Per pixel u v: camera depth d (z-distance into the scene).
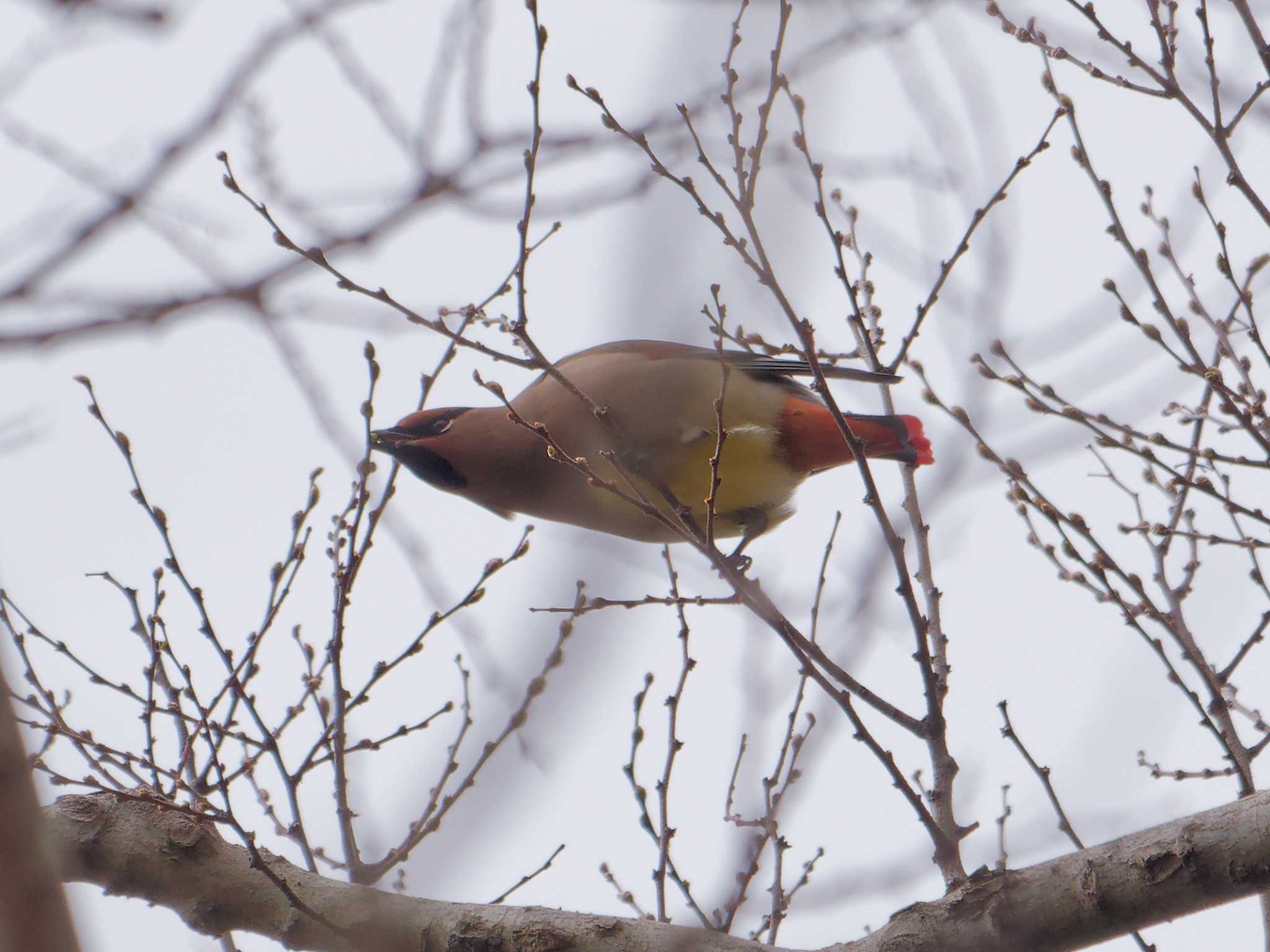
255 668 8.90
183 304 7.86
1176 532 9.24
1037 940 7.33
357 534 8.70
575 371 11.69
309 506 8.94
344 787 8.62
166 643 8.76
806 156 8.35
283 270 8.13
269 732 8.56
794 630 8.25
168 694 8.80
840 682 8.24
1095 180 9.45
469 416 11.91
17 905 4.04
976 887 7.50
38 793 4.17
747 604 8.34
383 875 8.41
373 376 8.72
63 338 7.55
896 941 7.48
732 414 11.45
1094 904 7.26
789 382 12.11
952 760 8.16
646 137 8.47
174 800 8.63
